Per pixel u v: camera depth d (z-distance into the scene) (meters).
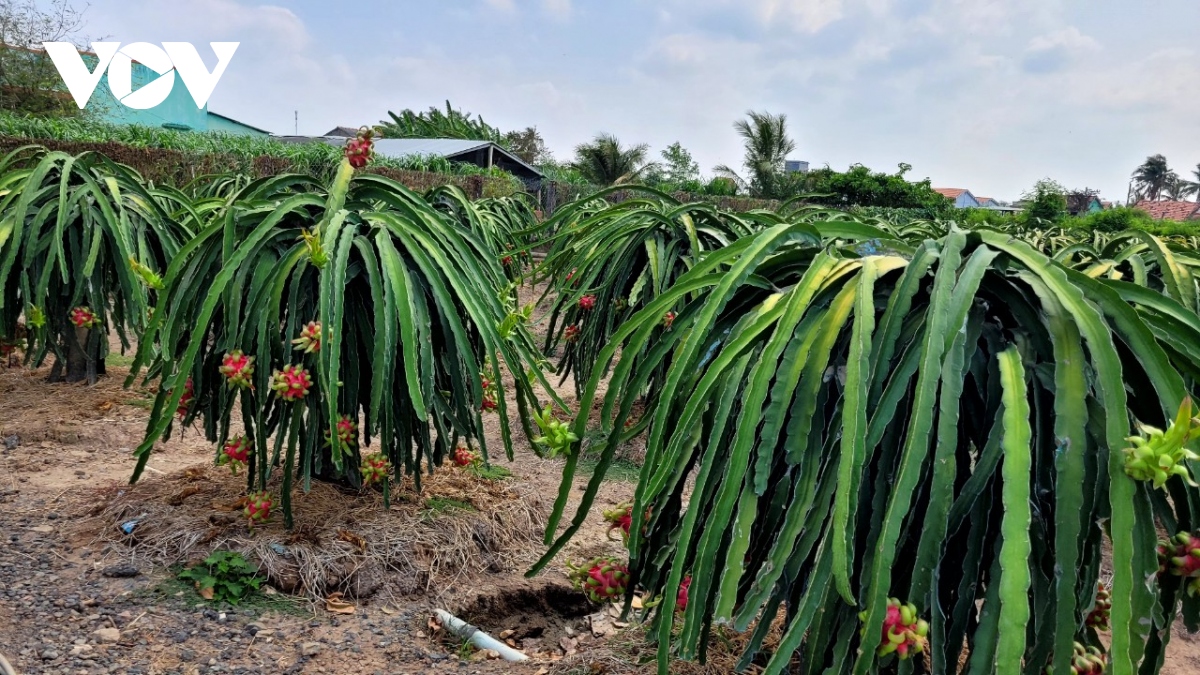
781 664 1.11
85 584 2.06
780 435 1.33
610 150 23.81
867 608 1.08
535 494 2.99
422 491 2.68
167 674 1.77
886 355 1.17
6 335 3.53
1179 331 1.19
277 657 1.88
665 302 1.48
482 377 2.67
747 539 1.18
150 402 3.71
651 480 1.33
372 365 2.21
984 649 1.07
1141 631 1.03
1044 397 1.16
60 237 3.20
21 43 14.76
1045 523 1.13
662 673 1.26
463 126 31.22
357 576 2.19
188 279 2.27
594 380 1.49
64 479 2.78
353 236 2.22
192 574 2.11
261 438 2.18
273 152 12.67
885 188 22.98
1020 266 1.22
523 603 2.36
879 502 1.16
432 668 1.91
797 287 1.27
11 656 1.76
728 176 24.80
